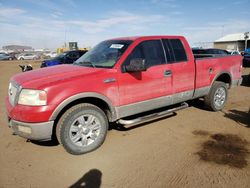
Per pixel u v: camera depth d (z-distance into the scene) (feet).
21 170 10.85
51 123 11.00
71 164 11.32
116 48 14.14
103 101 12.62
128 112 13.57
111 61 13.42
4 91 29.45
